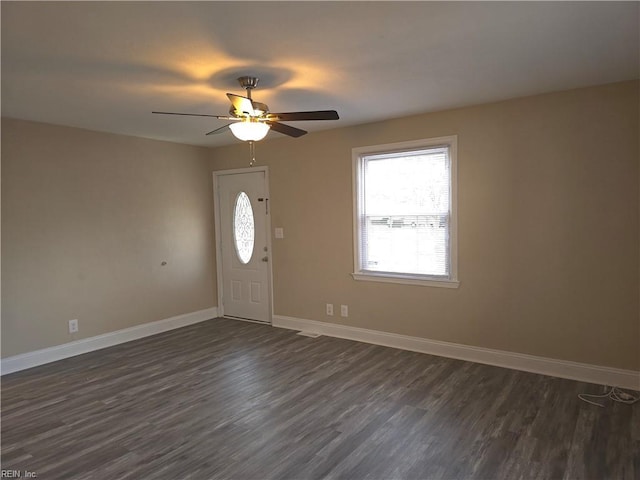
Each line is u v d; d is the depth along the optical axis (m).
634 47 2.57
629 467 2.36
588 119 3.38
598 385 3.42
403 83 3.19
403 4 1.99
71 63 2.65
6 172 3.99
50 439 2.77
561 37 2.41
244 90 3.25
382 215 4.55
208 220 5.93
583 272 3.48
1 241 3.96
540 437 2.68
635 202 3.26
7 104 3.55
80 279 4.55
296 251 5.23
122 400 3.35
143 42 2.36
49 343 4.30
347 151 4.70
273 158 5.32
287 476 2.34
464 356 4.10
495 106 3.78
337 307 4.94
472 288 4.01
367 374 3.78
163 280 5.38
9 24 2.10
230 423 2.94
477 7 2.04
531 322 3.74
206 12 2.02
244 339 4.93
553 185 3.56
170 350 4.59
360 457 2.51
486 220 3.89
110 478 2.35
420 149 4.21
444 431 2.78
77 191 4.52
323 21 2.15
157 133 4.86
